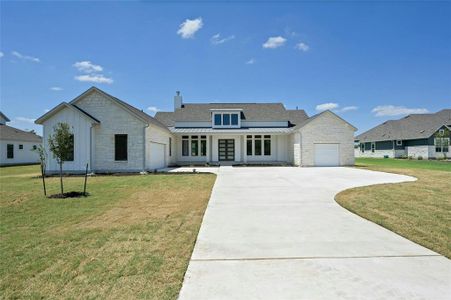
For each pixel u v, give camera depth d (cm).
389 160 3281
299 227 555
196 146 2661
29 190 1077
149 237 499
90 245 461
